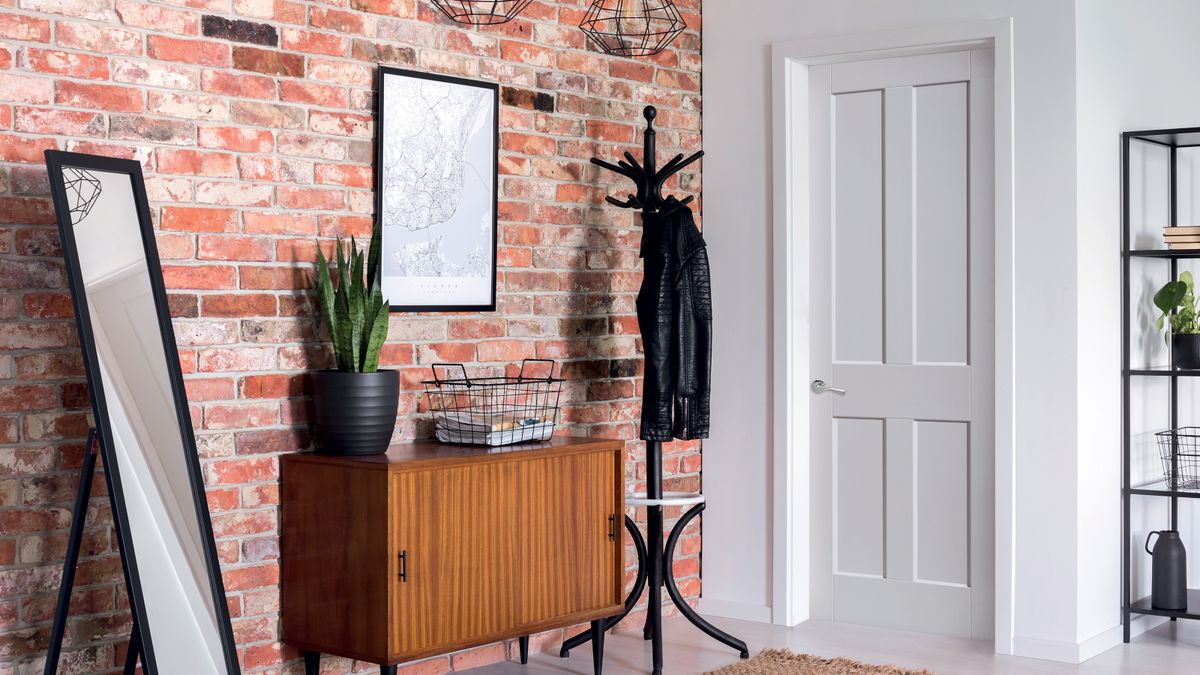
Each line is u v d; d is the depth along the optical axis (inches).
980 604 182.1
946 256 184.5
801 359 195.5
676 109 198.8
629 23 187.2
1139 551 189.8
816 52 191.3
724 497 200.5
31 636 124.5
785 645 180.2
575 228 182.1
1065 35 170.7
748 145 198.1
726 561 200.4
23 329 123.8
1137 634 185.0
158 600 118.6
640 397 192.7
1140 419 189.9
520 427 154.2
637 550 179.0
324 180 149.8
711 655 175.2
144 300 123.7
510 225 172.4
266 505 143.8
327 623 139.8
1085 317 171.9
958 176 183.5
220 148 139.4
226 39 139.9
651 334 167.6
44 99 124.8
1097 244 175.5
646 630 182.4
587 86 183.9
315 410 143.0
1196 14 204.5
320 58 149.1
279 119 145.0
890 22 185.3
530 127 175.2
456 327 164.9
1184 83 203.0
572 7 181.5
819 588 196.4
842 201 193.6
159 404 123.3
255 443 142.7
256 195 142.9
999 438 175.3
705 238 202.5
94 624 129.7
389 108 155.6
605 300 187.0
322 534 140.3
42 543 125.3
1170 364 186.9
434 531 138.3
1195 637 184.2
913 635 185.5
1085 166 172.4
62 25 126.1
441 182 161.9
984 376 181.2
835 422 194.4
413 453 144.2
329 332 150.1
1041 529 172.1
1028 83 173.5
